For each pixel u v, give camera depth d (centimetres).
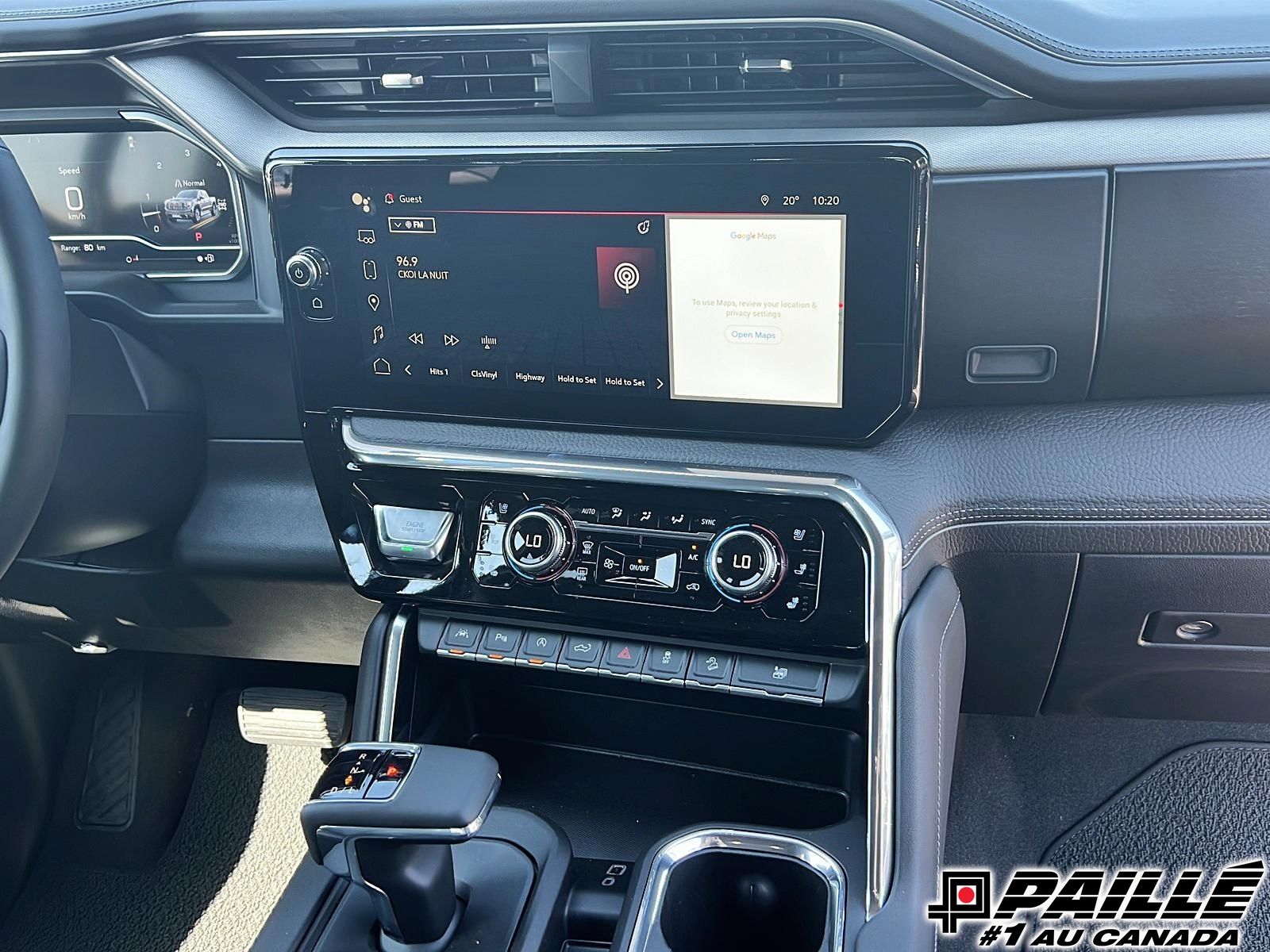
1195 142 90
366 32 96
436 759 89
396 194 99
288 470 132
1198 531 103
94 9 103
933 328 97
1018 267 94
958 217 93
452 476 107
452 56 97
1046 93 88
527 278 99
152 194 120
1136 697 125
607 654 106
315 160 100
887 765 95
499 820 103
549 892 98
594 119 94
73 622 144
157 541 135
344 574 131
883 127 90
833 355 94
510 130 95
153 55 104
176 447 127
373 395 108
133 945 148
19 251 95
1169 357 98
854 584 97
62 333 98
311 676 172
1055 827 150
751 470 98
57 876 159
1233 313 95
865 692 99
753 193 91
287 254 104
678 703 110
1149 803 151
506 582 107
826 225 90
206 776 171
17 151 120
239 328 122
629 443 102
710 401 98
